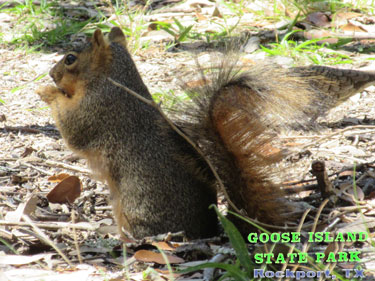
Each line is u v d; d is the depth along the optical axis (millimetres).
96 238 8125
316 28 16766
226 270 6711
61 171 10516
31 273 6828
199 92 7418
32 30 17672
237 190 7691
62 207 9227
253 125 7359
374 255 7156
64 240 7984
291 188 8047
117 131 8164
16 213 8469
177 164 7891
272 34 16562
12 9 19359
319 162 8547
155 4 19906
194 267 6367
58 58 16172
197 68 7625
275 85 7277
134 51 15867
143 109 8195
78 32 17734
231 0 19234
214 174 7590
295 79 7434
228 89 7285
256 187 7602
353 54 15516
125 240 7750
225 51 7445
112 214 9062
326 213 8406
